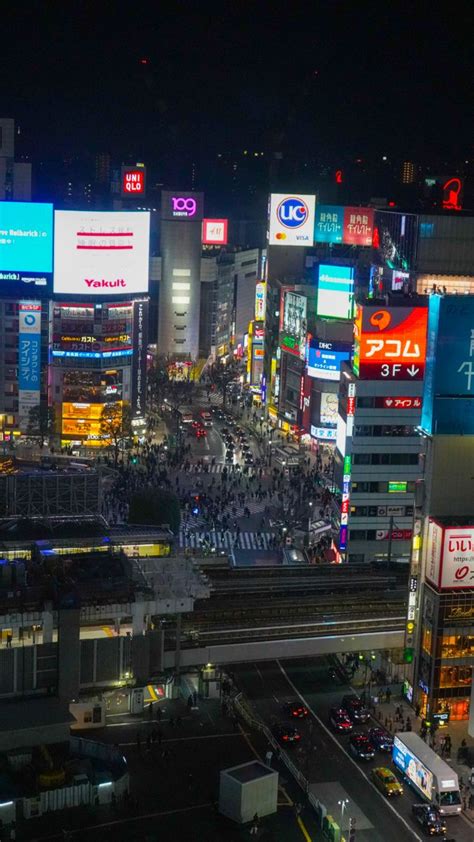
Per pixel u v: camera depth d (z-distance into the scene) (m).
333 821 116.44
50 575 138.00
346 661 159.88
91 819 116.31
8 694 130.88
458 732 142.62
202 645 145.50
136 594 137.25
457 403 146.25
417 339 188.12
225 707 141.75
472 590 143.12
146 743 132.12
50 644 131.75
